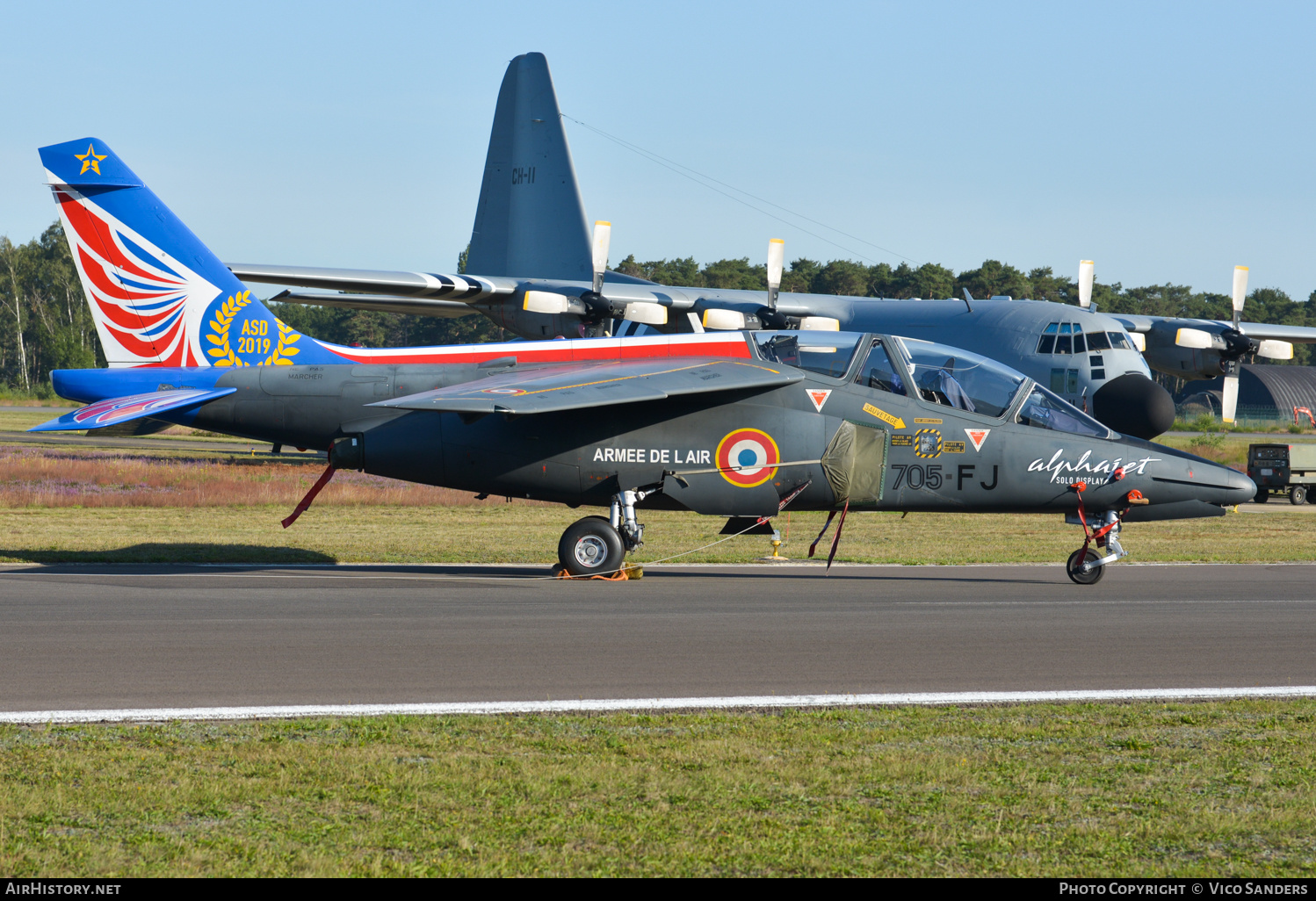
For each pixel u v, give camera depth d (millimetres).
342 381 33344
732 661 18844
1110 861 10695
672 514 51188
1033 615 23984
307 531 43312
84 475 61312
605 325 78875
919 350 31453
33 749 13547
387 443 32000
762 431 30453
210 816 11516
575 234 93062
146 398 33688
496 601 25516
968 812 11875
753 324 76125
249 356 35000
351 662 18422
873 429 30516
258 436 34312
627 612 23844
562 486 31281
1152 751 14047
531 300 75875
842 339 31453
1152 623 23031
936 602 25859
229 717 15000
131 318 35438
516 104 95312
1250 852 10930
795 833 11273
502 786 12484
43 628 21125
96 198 35344
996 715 15656
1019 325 64062
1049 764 13500
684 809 11883
